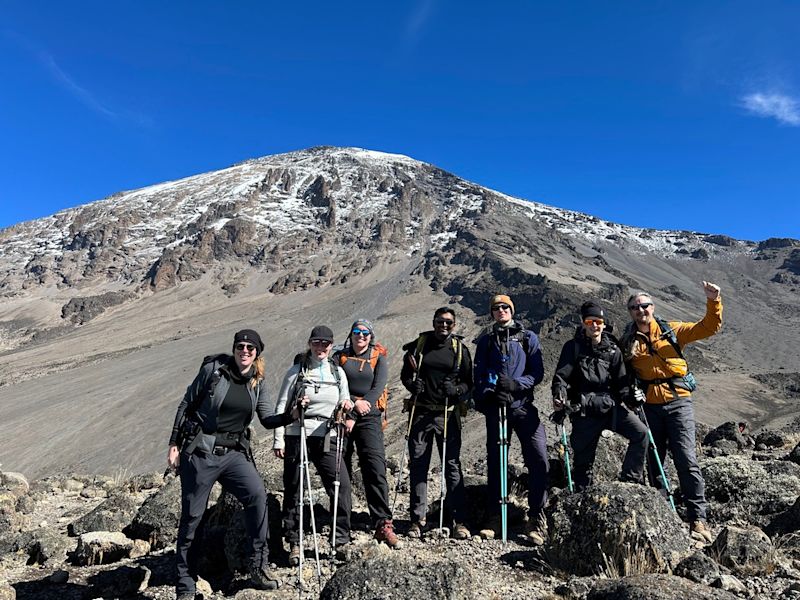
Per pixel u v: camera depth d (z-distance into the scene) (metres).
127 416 108.81
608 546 4.81
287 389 6.02
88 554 6.61
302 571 5.36
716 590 3.86
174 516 7.11
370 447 6.20
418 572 4.41
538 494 6.29
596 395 6.26
